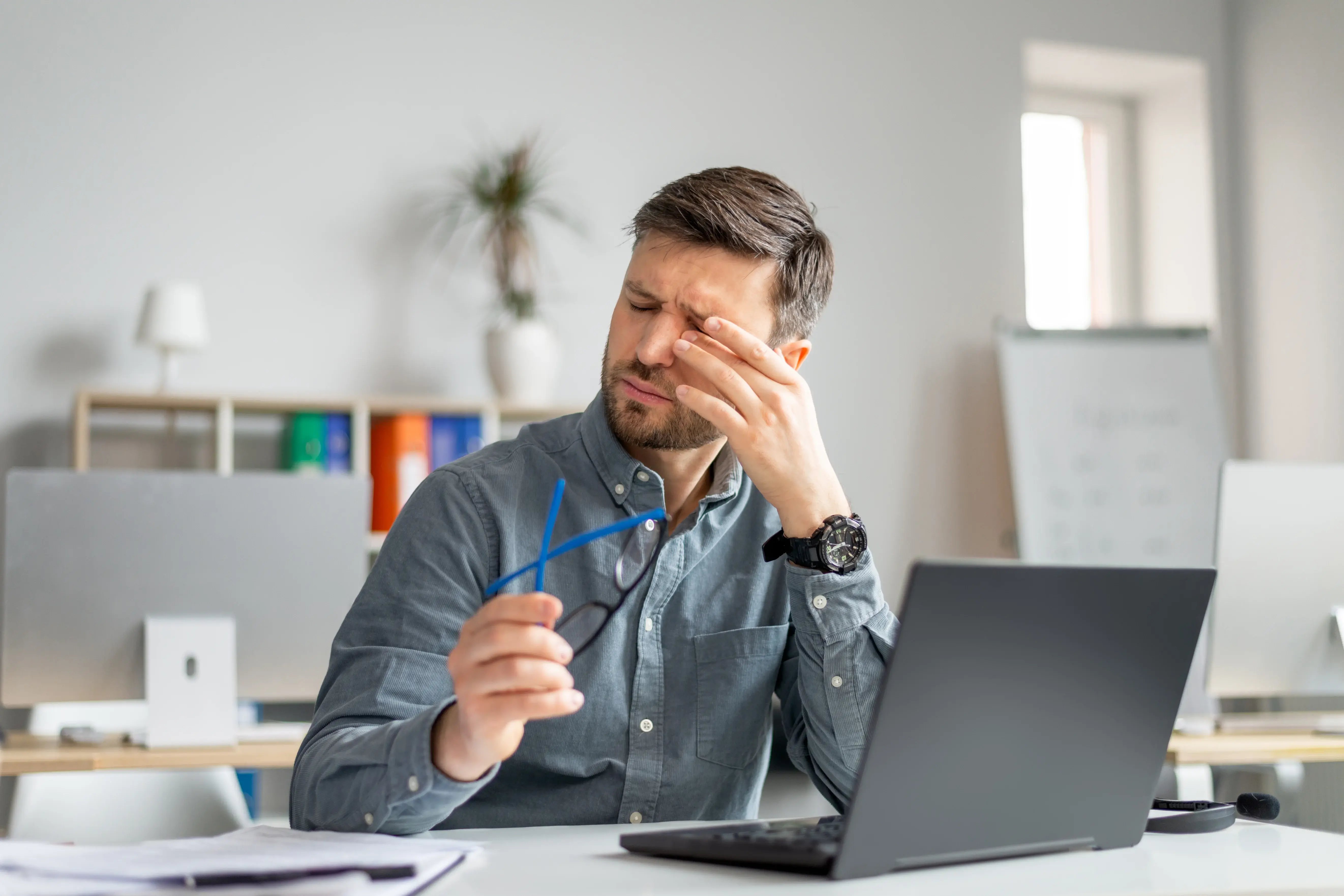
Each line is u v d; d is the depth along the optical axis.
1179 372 3.67
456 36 3.35
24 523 1.83
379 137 3.27
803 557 1.06
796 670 1.21
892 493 3.59
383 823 0.87
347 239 3.22
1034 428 3.57
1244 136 3.90
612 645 1.16
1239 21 3.94
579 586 1.17
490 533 1.16
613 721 1.15
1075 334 3.66
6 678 1.82
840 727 1.05
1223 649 2.01
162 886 0.66
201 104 3.14
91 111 3.05
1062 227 4.04
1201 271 3.93
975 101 3.78
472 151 3.34
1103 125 4.11
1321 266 3.59
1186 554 3.55
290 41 3.22
